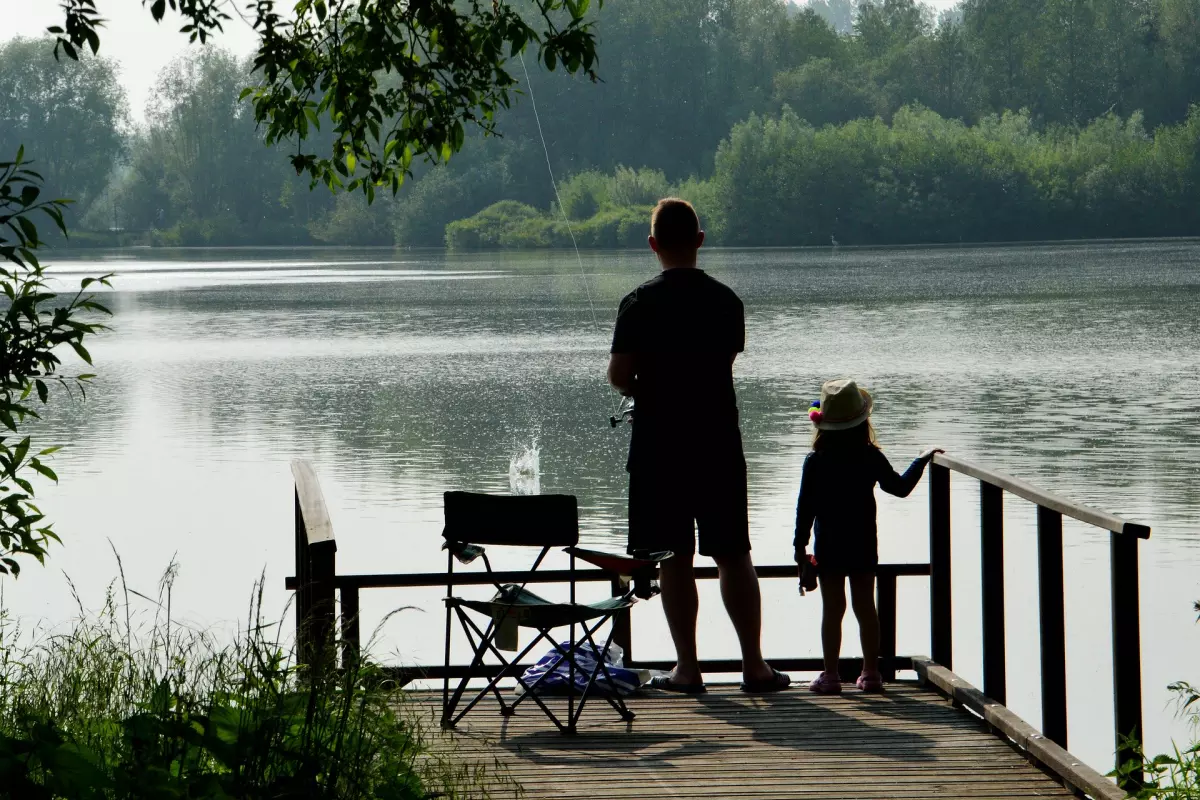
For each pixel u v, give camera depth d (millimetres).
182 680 7941
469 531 9648
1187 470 27797
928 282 96750
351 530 23453
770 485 26922
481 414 37969
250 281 114938
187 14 9352
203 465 30438
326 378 46750
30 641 14023
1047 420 34938
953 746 9258
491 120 10227
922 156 181750
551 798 8273
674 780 8617
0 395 8422
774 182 181125
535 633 15914
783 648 16578
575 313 74062
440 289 98688
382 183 10305
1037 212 180500
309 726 6676
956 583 19891
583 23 9633
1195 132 181875
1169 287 86438
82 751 5828
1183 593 18547
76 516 24891
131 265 156625
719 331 10570
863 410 10633
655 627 17781
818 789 8430
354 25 9875
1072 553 21031
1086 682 15414
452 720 9742
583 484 27734
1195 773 8703
